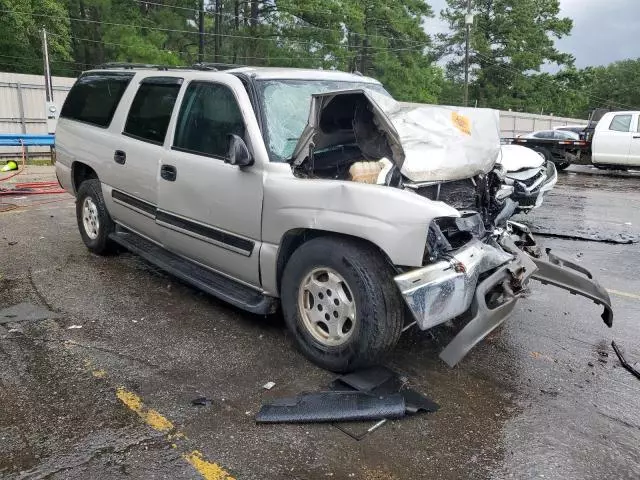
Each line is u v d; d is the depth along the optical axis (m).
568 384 3.70
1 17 31.47
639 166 15.73
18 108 18.55
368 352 3.43
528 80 62.38
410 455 2.89
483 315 3.46
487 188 4.43
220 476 2.68
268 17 42.28
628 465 2.88
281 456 2.84
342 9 43.19
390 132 3.62
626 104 91.94
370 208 3.31
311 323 3.76
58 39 34.59
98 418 3.11
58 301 4.79
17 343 3.98
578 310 5.08
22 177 11.80
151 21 38.69
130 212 5.26
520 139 18.28
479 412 3.32
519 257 4.04
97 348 3.94
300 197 3.63
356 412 3.16
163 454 2.82
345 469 2.77
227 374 3.63
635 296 5.54
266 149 3.93
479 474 2.77
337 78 4.81
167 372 3.63
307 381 3.55
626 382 3.75
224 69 4.64
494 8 61.03
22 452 2.81
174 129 4.63
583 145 16.92
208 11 42.66
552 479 2.75
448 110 4.19
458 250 3.50
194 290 5.12
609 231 8.47
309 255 3.63
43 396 3.31
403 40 50.97
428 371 3.79
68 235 7.00
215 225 4.25
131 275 5.50
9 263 5.81
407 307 3.58
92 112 5.90
